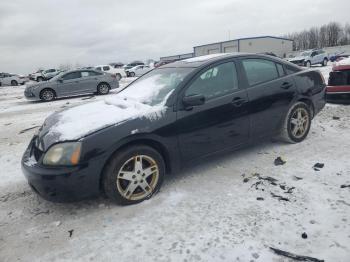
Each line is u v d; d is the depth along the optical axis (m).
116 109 3.92
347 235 2.80
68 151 3.21
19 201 3.86
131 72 36.31
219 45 58.47
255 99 4.39
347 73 6.93
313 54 30.02
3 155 5.77
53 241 3.02
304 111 5.10
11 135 7.46
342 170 4.06
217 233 2.95
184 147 3.82
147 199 3.63
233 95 4.19
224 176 4.12
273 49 56.59
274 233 2.89
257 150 4.95
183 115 3.75
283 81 4.77
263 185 3.80
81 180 3.22
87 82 15.62
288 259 2.57
